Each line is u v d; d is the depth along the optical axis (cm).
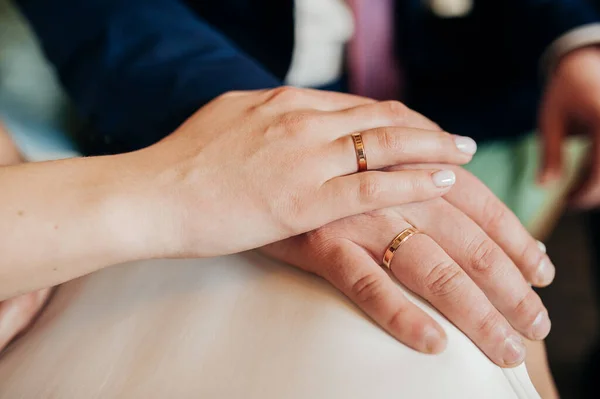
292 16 56
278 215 36
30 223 34
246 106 40
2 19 60
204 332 35
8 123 55
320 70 60
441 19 62
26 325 38
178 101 45
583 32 57
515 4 60
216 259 39
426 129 38
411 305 34
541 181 57
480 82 65
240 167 37
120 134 48
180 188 36
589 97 55
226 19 59
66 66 52
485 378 33
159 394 33
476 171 63
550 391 39
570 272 83
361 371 33
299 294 36
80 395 34
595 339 74
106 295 38
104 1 52
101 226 35
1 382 35
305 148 37
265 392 32
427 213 37
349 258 36
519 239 38
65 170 36
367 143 37
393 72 63
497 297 36
